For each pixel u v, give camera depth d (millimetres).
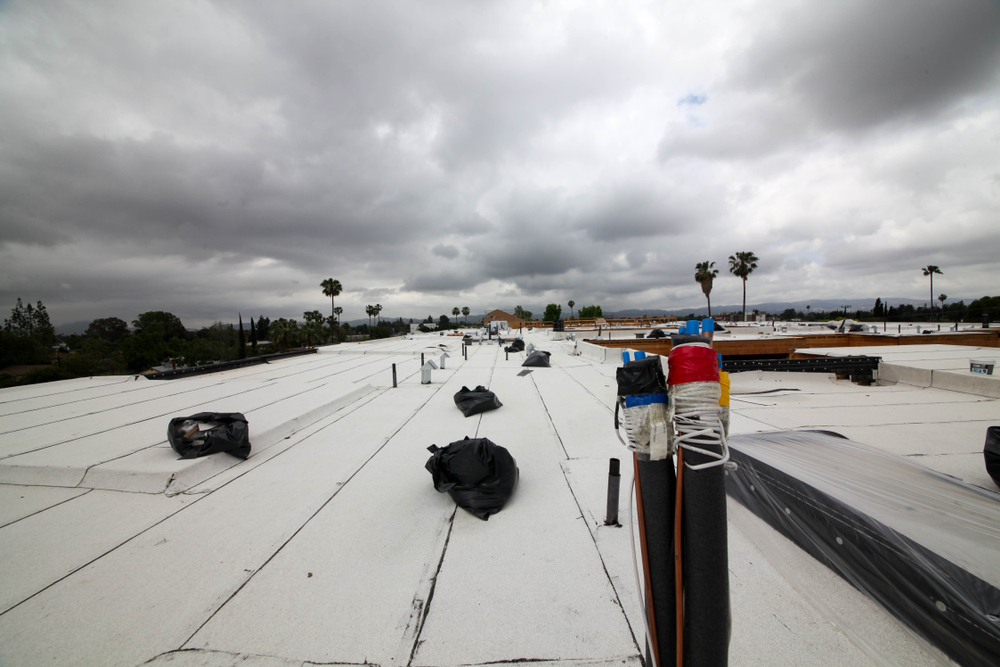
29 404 7527
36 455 4570
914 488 2570
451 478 3707
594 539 3061
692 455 1278
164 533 3264
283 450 5203
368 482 4191
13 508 3695
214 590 2578
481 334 30953
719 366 1343
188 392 8648
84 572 2775
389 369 12859
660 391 1367
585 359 14992
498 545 3010
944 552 1880
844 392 8031
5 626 2291
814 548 2590
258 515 3537
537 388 9172
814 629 2109
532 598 2447
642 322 41875
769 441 3596
